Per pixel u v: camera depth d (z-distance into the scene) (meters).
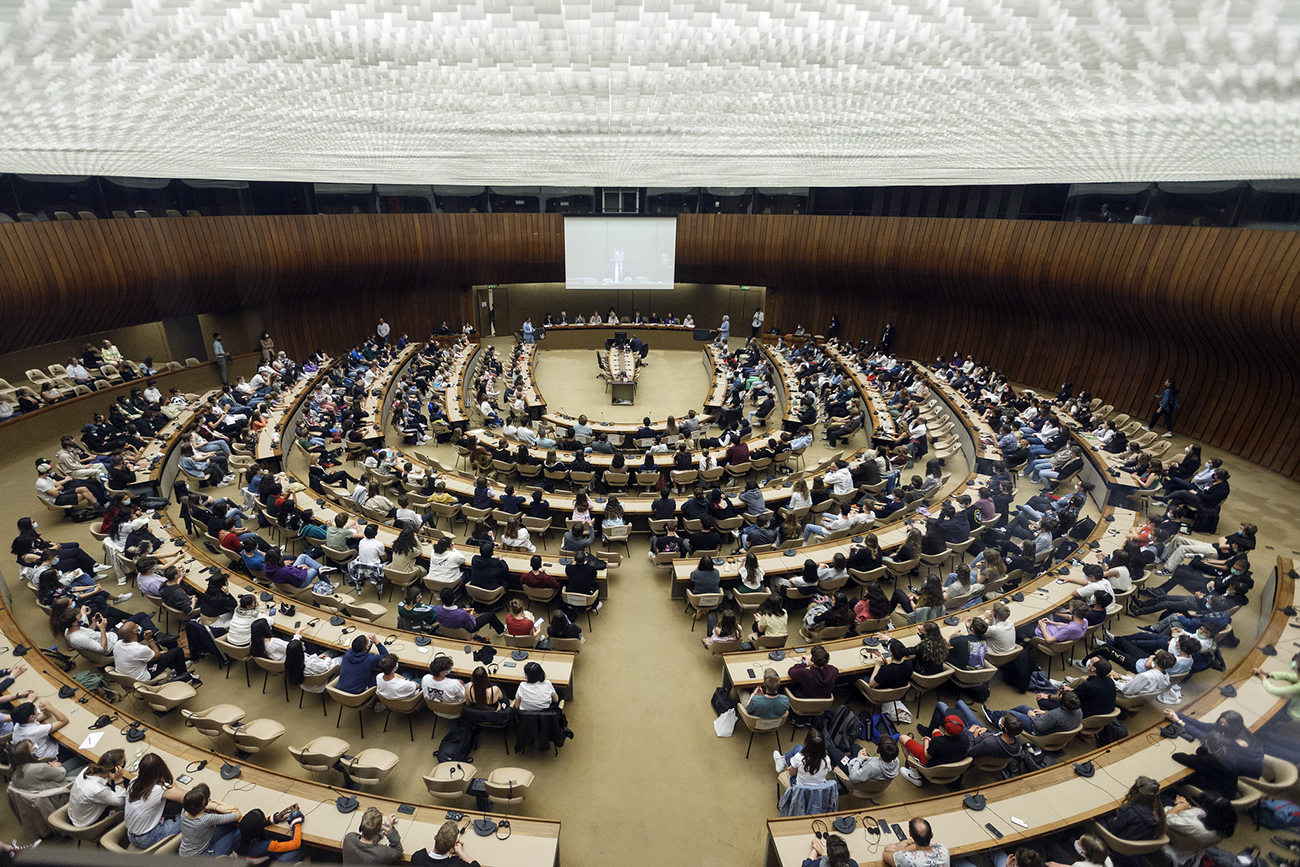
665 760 6.82
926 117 1.94
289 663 6.73
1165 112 1.61
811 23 1.18
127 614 7.78
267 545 9.12
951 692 7.54
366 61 1.46
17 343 14.73
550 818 6.16
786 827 5.19
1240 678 6.58
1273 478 13.21
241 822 4.80
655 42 1.32
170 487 12.30
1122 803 5.29
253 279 19.53
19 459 13.00
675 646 8.59
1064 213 17.36
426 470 12.49
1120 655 7.79
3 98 1.54
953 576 8.56
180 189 17.50
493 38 1.29
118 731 5.81
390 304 25.41
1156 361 16.09
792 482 12.79
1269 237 12.56
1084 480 12.78
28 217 14.05
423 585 9.20
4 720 5.80
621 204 25.81
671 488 12.92
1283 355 12.95
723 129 2.19
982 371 19.45
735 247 25.78
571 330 27.77
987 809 5.29
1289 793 5.44
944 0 1.10
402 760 6.64
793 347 25.45
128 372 16.41
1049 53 1.28
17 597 8.63
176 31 1.23
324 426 15.08
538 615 9.06
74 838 5.22
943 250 20.53
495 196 25.23
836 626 7.88
